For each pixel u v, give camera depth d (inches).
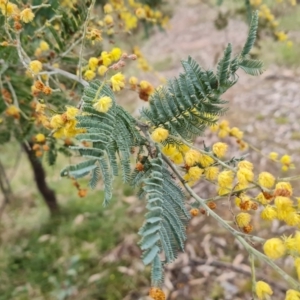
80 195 66.6
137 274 132.8
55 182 182.7
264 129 177.2
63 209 168.9
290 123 178.1
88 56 74.3
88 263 141.4
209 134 166.1
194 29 289.6
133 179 37.1
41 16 72.4
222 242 133.8
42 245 154.3
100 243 147.9
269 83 208.4
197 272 126.8
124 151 35.4
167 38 283.0
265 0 128.3
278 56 221.5
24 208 179.5
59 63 69.8
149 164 37.4
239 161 38.9
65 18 65.3
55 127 40.0
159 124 39.2
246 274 122.3
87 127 34.3
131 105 201.3
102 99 34.3
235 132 64.3
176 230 32.9
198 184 147.4
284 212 33.8
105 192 33.1
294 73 209.8
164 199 33.8
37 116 64.6
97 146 33.9
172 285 124.6
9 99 72.0
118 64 41.2
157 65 250.7
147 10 102.7
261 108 191.0
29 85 76.4
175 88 38.1
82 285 134.0
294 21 219.3
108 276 134.1
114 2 88.4
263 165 157.6
